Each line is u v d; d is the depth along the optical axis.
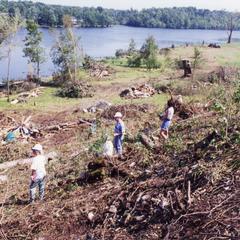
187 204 7.55
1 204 11.27
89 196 9.66
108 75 46.59
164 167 9.65
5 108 30.72
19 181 13.83
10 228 9.22
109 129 20.20
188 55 60.56
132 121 21.34
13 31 38.31
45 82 43.72
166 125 13.46
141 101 30.50
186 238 6.74
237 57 59.00
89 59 51.06
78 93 35.16
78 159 13.87
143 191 8.67
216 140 9.45
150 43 54.22
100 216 8.61
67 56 42.88
